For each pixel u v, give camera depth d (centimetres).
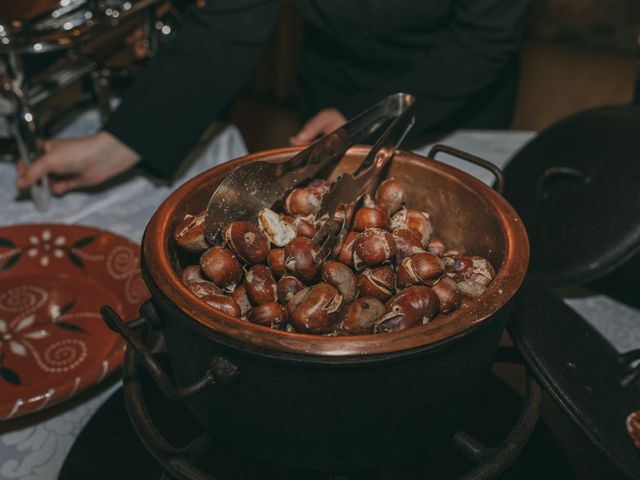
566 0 286
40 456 53
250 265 48
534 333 49
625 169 64
